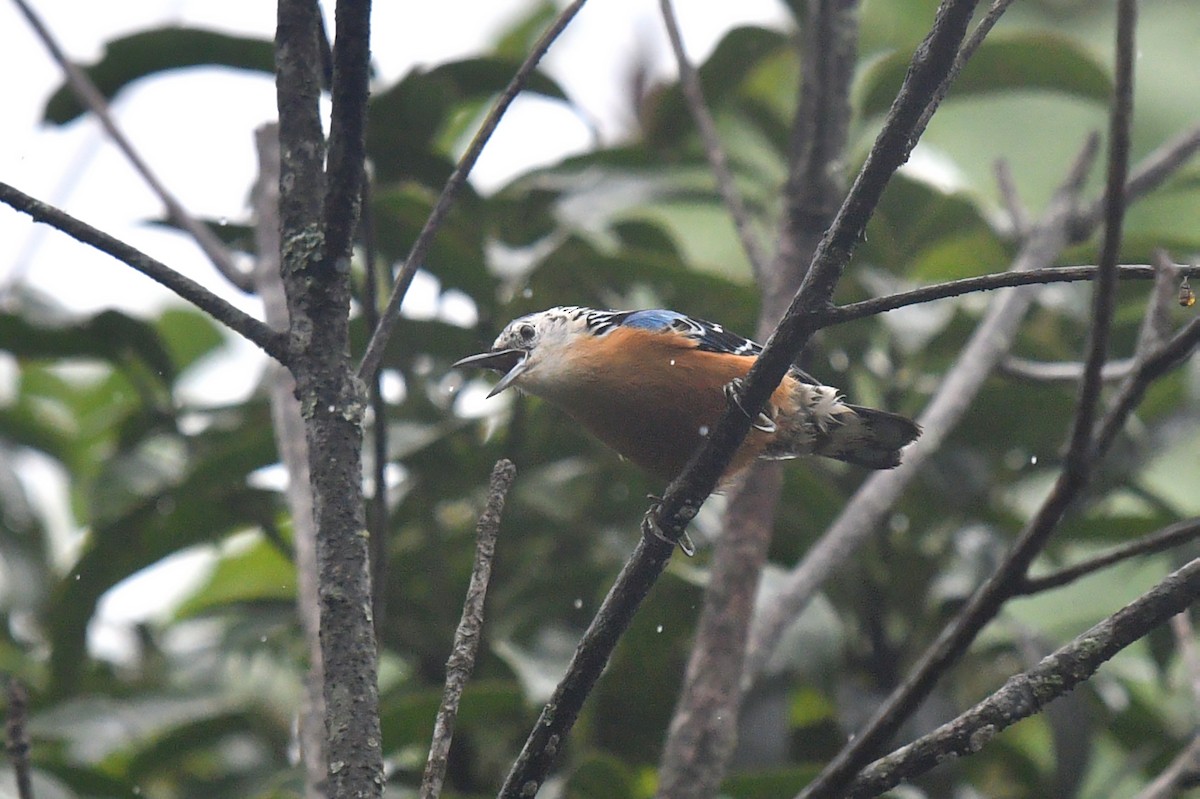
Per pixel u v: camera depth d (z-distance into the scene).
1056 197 11.18
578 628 10.66
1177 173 13.06
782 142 13.30
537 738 6.09
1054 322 12.15
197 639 12.02
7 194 5.83
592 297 11.42
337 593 5.62
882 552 10.80
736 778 9.36
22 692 6.41
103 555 11.11
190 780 10.80
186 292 5.94
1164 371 4.89
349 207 5.89
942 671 5.39
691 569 10.17
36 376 14.55
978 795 10.50
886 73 11.91
